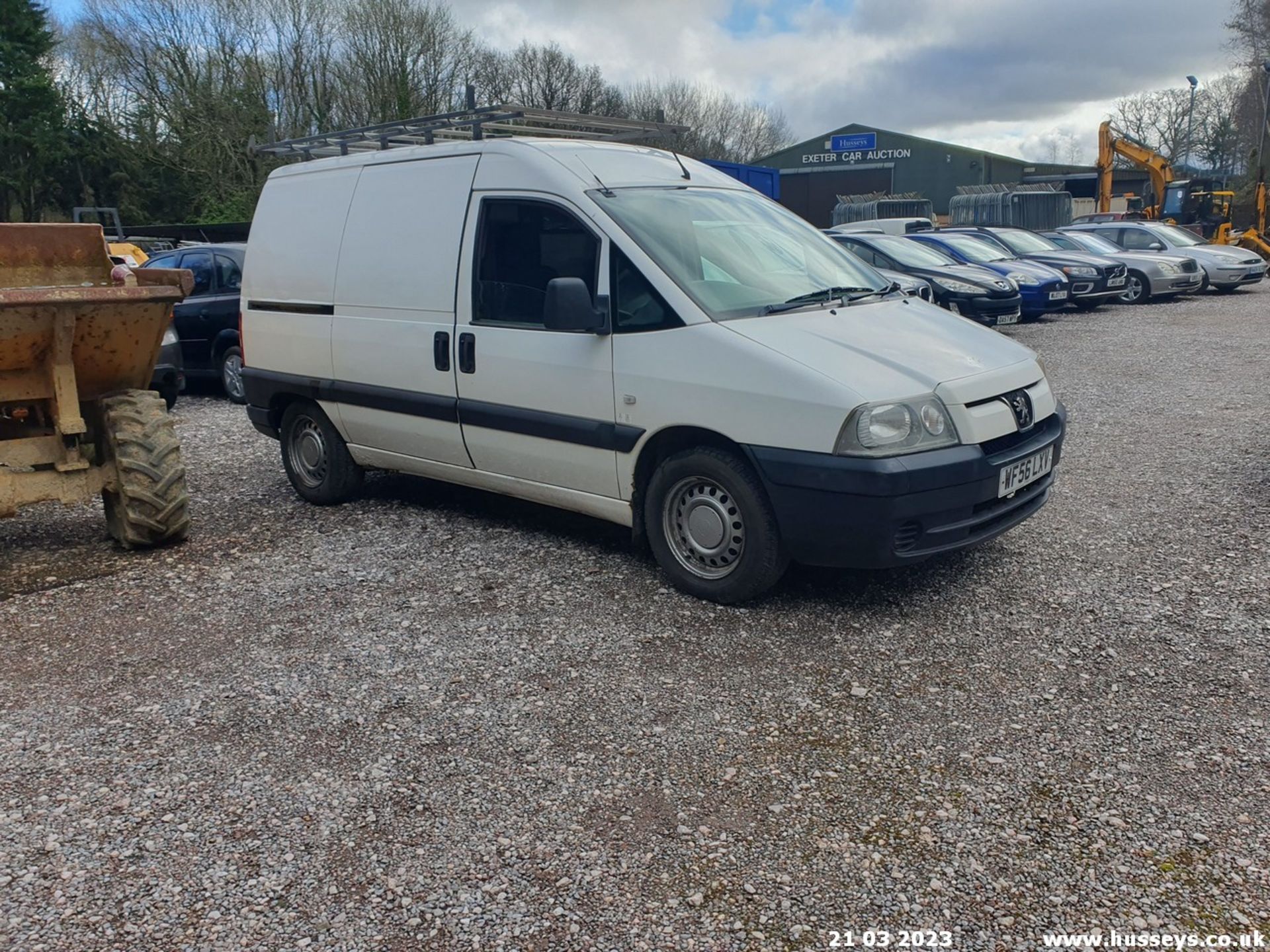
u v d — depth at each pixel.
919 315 4.91
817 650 4.03
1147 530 5.38
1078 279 17.19
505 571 5.06
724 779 3.14
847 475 3.92
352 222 5.88
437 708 3.65
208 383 11.72
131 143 41.56
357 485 6.44
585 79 51.88
